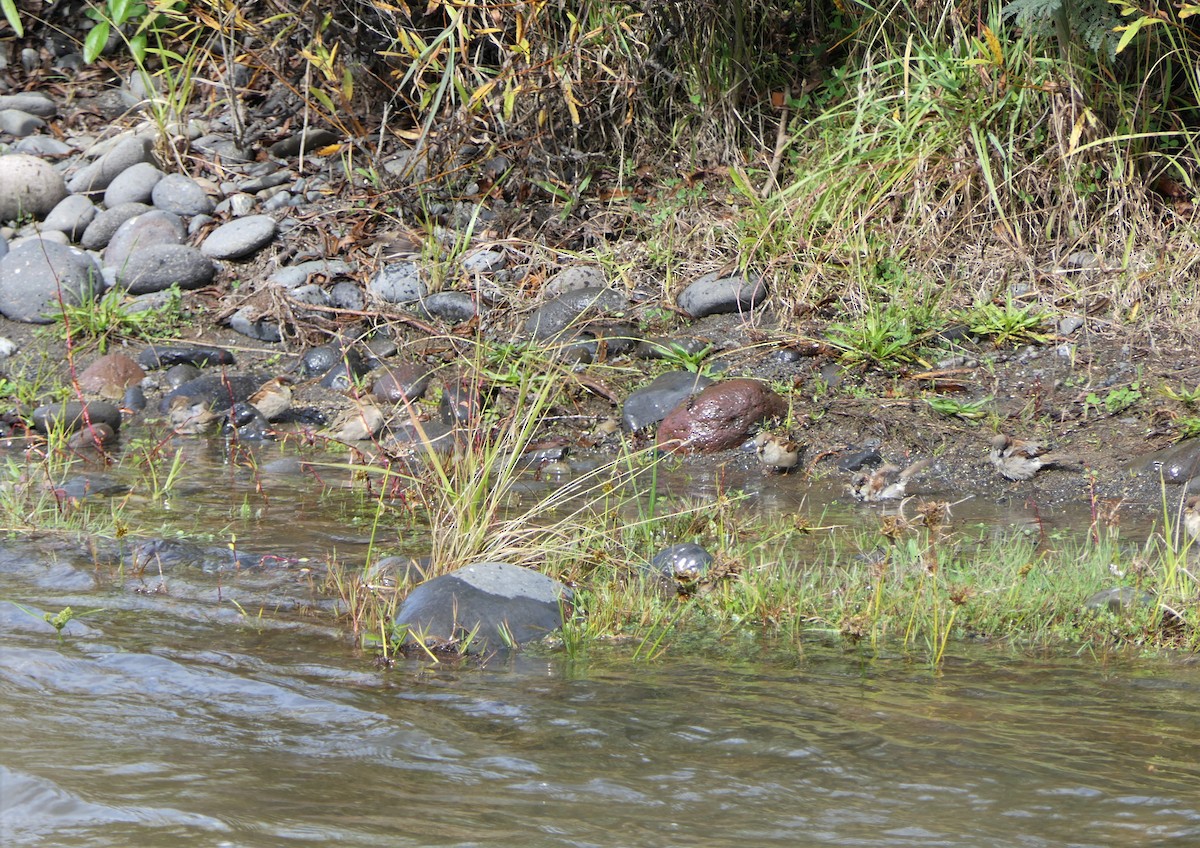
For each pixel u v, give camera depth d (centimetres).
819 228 1491
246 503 1061
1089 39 1368
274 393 1358
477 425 1031
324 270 1566
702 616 788
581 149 1694
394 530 992
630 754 556
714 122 1677
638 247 1559
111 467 1196
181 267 1572
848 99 1614
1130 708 622
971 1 1532
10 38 2045
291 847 454
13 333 1520
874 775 533
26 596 796
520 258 1570
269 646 713
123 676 644
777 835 473
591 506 1056
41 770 516
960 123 1468
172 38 1966
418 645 716
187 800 493
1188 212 1438
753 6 1692
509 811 493
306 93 1702
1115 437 1169
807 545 945
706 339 1406
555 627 757
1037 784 523
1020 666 691
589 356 1391
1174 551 832
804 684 658
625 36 1642
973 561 885
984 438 1195
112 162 1723
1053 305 1366
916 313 1362
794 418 1250
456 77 1583
